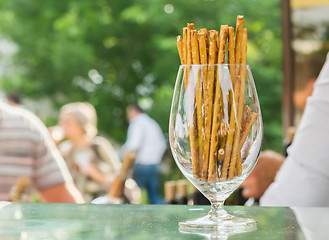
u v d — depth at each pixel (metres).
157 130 7.81
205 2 11.10
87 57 11.26
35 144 2.19
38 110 11.73
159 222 0.78
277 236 0.68
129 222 0.79
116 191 2.67
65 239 0.68
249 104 0.76
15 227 0.76
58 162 2.21
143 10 11.17
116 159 5.12
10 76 11.56
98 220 0.81
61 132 5.22
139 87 12.00
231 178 0.76
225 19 11.10
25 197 2.18
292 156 1.24
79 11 11.45
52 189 2.19
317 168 1.20
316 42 4.70
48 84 11.59
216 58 0.77
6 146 2.17
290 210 0.88
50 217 0.83
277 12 11.12
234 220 0.77
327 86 1.22
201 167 0.76
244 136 0.76
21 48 11.55
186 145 0.77
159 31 11.19
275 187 1.26
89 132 5.20
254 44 11.11
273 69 10.90
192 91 0.76
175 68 10.97
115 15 11.51
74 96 11.73
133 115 7.80
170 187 2.39
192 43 0.77
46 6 11.50
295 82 4.66
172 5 11.12
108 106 11.94
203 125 0.76
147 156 7.73
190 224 0.75
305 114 1.25
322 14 4.67
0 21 11.55
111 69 11.91
